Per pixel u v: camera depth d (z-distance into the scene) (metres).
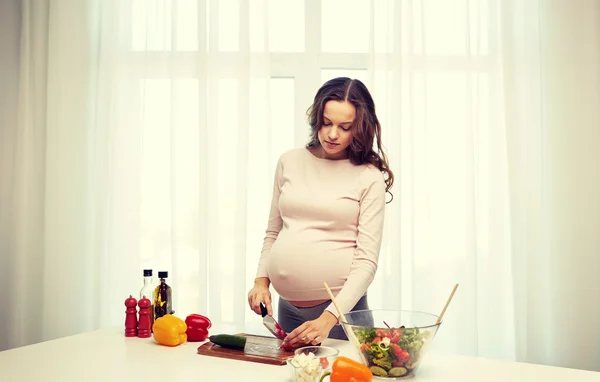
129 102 2.95
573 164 2.76
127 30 2.97
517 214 2.75
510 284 2.80
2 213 2.93
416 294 2.77
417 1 2.89
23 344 2.86
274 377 1.17
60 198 2.87
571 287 2.73
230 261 2.87
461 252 2.80
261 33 2.93
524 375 1.19
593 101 2.76
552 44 2.80
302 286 1.66
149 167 2.92
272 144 2.99
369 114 1.71
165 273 1.69
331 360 1.19
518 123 2.77
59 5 2.92
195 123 2.91
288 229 1.73
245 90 2.88
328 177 1.74
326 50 3.01
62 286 2.85
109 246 2.88
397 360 1.15
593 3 2.77
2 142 2.94
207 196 2.85
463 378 1.17
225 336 1.41
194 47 2.95
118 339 1.59
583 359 2.71
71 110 2.90
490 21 2.85
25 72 2.91
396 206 2.76
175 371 1.23
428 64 2.88
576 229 2.74
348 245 1.68
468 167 2.78
